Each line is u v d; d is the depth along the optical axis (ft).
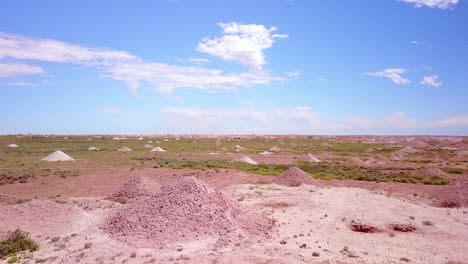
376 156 227.20
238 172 128.06
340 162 189.98
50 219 57.57
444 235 55.77
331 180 118.11
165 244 46.78
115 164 151.53
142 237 48.80
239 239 49.24
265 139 536.83
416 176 129.18
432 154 252.83
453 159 219.41
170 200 55.72
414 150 285.43
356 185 108.68
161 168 136.98
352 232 56.85
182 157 198.29
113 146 286.25
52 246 46.75
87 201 74.08
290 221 61.52
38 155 190.19
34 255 43.55
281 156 226.58
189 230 50.11
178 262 41.34
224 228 51.24
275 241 50.19
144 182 83.30
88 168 136.87
